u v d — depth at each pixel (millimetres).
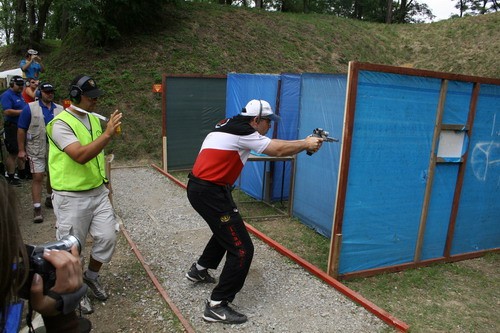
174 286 3748
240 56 13812
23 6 15820
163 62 12102
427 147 4254
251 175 7117
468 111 4422
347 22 20391
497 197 4906
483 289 4082
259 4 21000
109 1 11820
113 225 3330
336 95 4957
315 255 4695
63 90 10680
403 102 4016
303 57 15469
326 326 3219
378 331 3186
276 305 3498
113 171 8523
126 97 10727
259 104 3225
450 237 4633
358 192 3984
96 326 3107
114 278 3857
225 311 3186
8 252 876
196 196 3145
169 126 8539
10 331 994
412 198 4305
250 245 3211
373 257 4230
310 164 5543
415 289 4008
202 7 16078
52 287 1062
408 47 19375
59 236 3148
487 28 18469
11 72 11984
